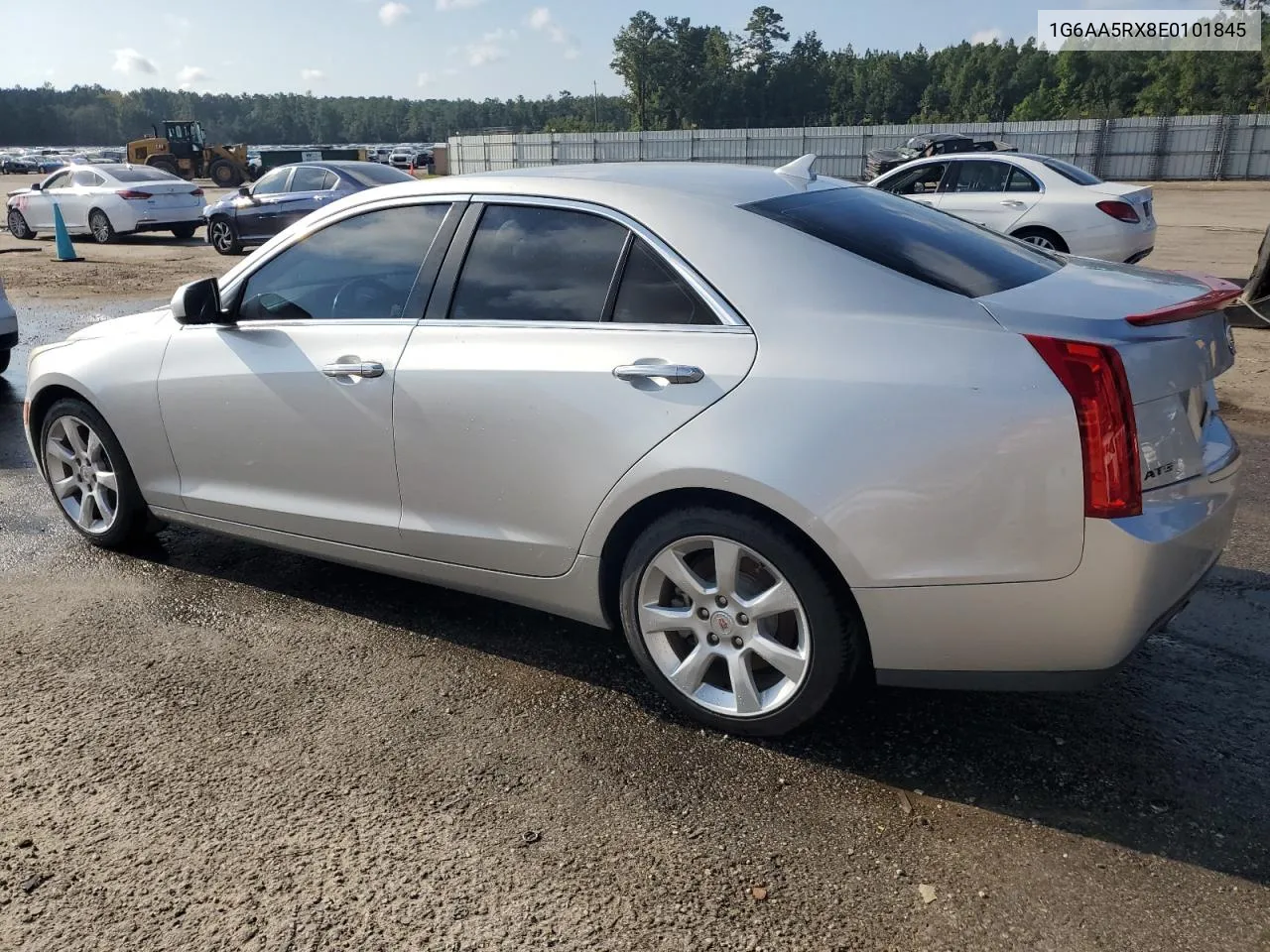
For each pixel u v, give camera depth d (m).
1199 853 2.56
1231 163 41.00
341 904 2.44
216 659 3.64
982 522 2.57
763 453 2.74
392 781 2.91
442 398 3.32
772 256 2.93
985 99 114.62
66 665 3.60
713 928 2.34
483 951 2.29
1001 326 2.62
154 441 4.23
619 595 3.24
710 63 120.88
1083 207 11.12
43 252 18.41
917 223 3.33
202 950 2.30
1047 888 2.44
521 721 3.22
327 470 3.72
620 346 3.02
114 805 2.82
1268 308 9.54
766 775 2.91
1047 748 3.03
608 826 2.70
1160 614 2.64
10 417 7.33
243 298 3.98
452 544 3.46
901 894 2.43
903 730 3.13
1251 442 6.04
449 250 3.46
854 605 2.81
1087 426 2.48
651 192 3.18
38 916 2.42
